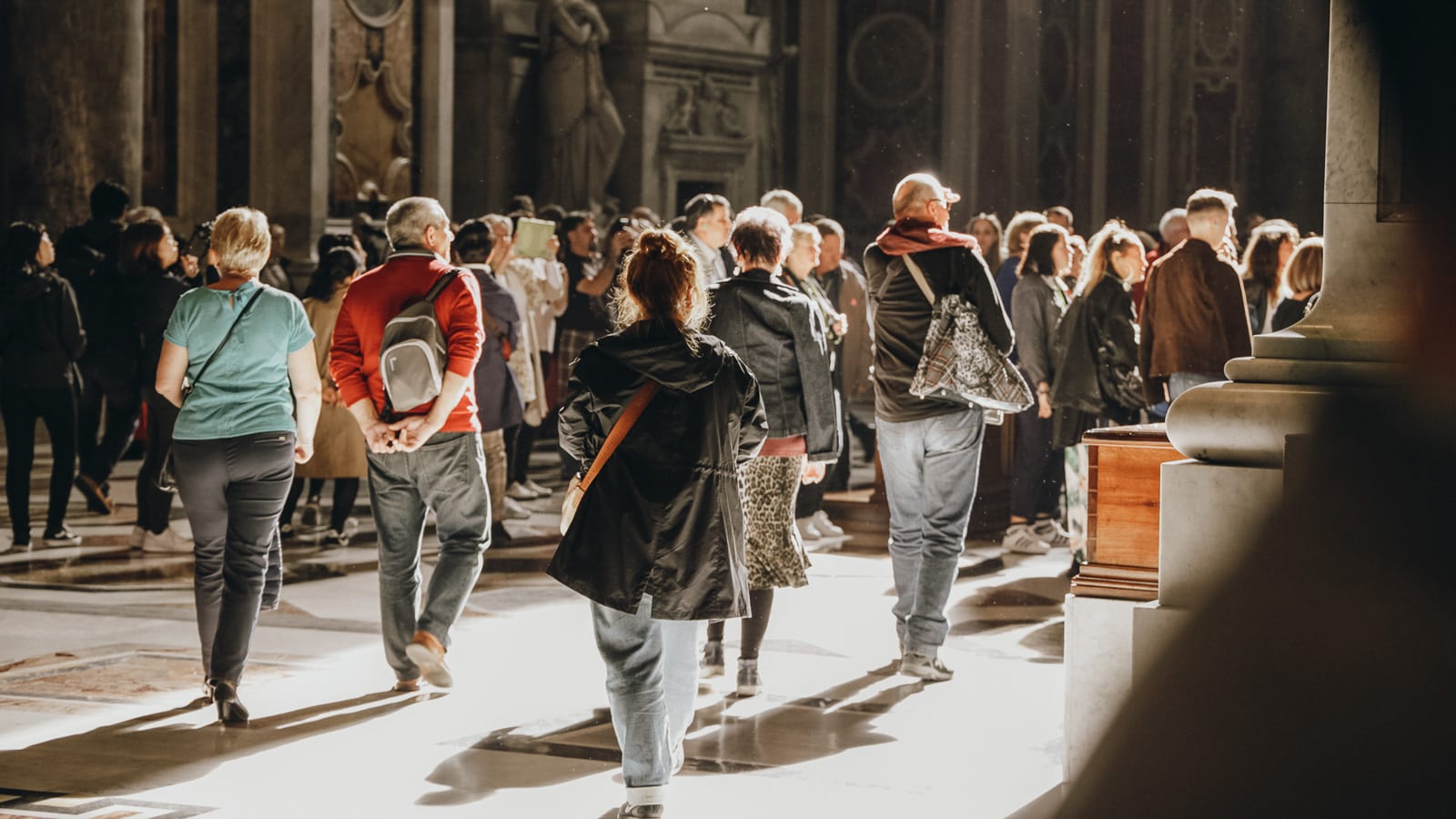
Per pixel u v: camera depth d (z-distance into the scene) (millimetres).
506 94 21250
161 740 5367
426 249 6000
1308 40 28562
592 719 5734
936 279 6367
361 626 7410
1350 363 3861
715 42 23062
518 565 9227
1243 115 28219
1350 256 4094
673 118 22562
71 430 9664
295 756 5191
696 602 4273
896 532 6605
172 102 17188
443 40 18844
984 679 6449
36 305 9438
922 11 25516
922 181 6555
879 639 7266
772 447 6000
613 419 4363
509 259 11109
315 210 16641
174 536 9594
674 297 4418
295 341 5734
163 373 5676
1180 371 8258
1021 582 8898
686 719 4742
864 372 12203
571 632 7328
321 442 9719
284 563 9227
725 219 7293
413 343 5660
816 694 6164
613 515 4289
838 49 25828
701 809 4637
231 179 17000
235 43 16922
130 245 9320
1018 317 9742
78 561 9117
